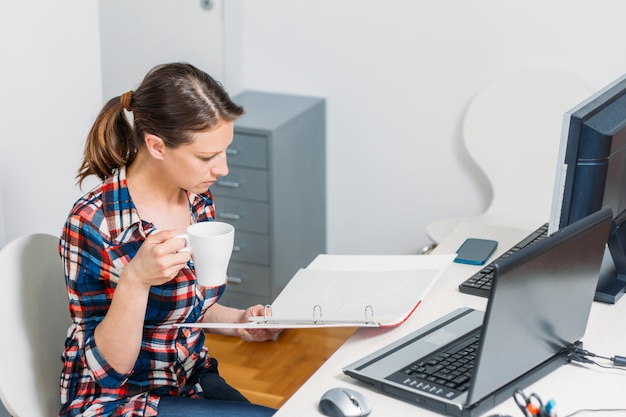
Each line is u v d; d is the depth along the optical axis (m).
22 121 2.41
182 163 1.67
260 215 3.25
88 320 1.72
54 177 2.52
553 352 1.60
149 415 1.74
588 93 3.04
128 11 3.50
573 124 1.82
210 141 1.65
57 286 1.87
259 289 3.36
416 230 3.56
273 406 2.85
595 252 1.59
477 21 3.22
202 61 3.49
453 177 3.42
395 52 3.36
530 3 3.13
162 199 1.81
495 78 3.23
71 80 2.51
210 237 1.54
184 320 1.80
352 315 1.74
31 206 2.48
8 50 2.33
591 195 1.84
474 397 1.43
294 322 1.73
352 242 3.69
